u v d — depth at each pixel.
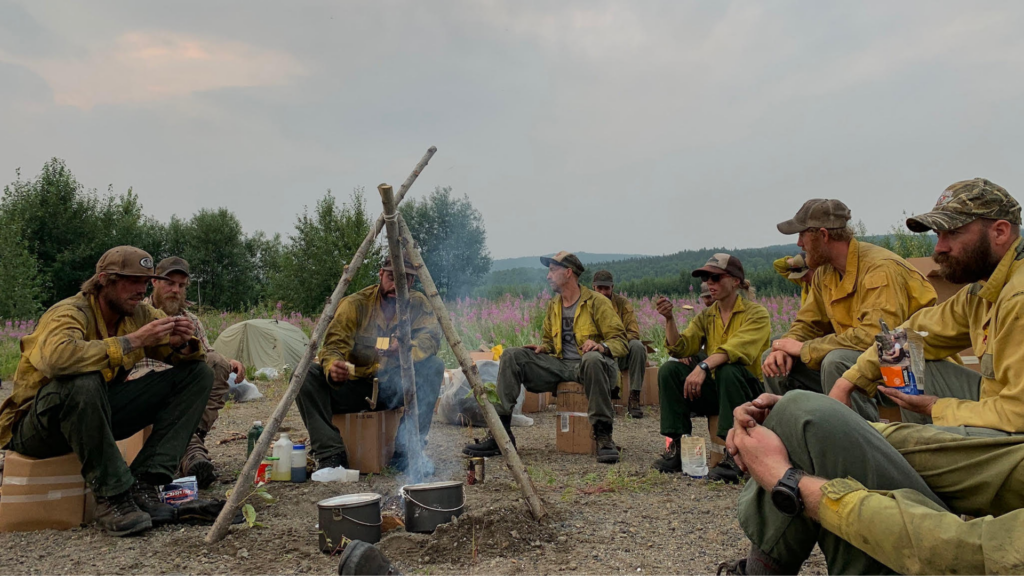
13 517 3.25
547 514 3.33
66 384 3.15
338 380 4.43
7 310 20.14
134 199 36.91
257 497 3.90
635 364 7.35
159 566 2.82
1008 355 2.39
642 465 4.89
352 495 3.10
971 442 1.95
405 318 4.12
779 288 15.55
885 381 2.86
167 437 3.56
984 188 2.56
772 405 2.11
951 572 1.56
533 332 11.11
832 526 1.76
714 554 2.91
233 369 4.86
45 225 31.47
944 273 2.69
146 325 3.40
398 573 2.18
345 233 19.19
